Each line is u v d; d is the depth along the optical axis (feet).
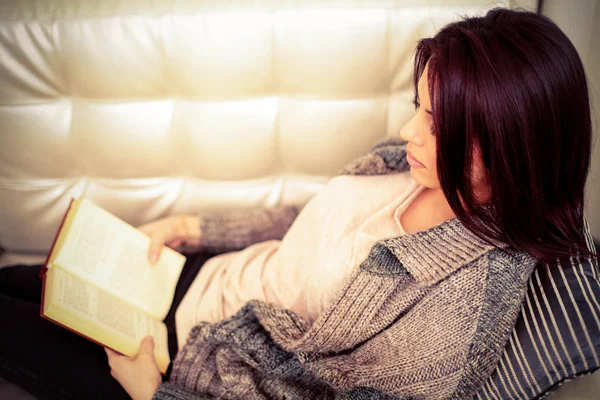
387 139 3.21
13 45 3.40
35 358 2.85
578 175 2.22
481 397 2.48
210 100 3.59
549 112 2.01
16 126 3.60
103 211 3.13
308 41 3.42
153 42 3.43
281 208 3.63
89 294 2.75
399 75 3.54
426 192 2.71
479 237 2.25
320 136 3.69
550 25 2.06
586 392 2.32
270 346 2.62
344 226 2.74
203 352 2.80
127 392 2.73
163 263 3.24
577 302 2.23
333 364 2.39
